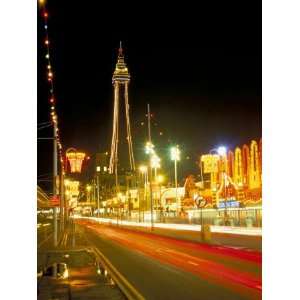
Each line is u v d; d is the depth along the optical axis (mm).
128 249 36625
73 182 86250
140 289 16453
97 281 17297
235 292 15703
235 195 61500
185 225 60125
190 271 22000
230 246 34375
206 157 65750
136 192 116625
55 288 15578
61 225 55438
